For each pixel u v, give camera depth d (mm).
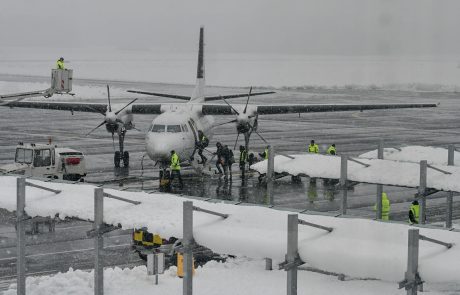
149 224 16000
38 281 19859
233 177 39562
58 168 35625
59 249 24422
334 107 43594
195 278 19984
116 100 98875
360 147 53062
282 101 103375
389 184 23781
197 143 38344
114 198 17234
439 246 14438
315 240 14672
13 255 23594
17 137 56781
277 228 15547
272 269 20891
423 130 67062
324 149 51406
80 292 18891
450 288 19062
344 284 19109
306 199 33844
